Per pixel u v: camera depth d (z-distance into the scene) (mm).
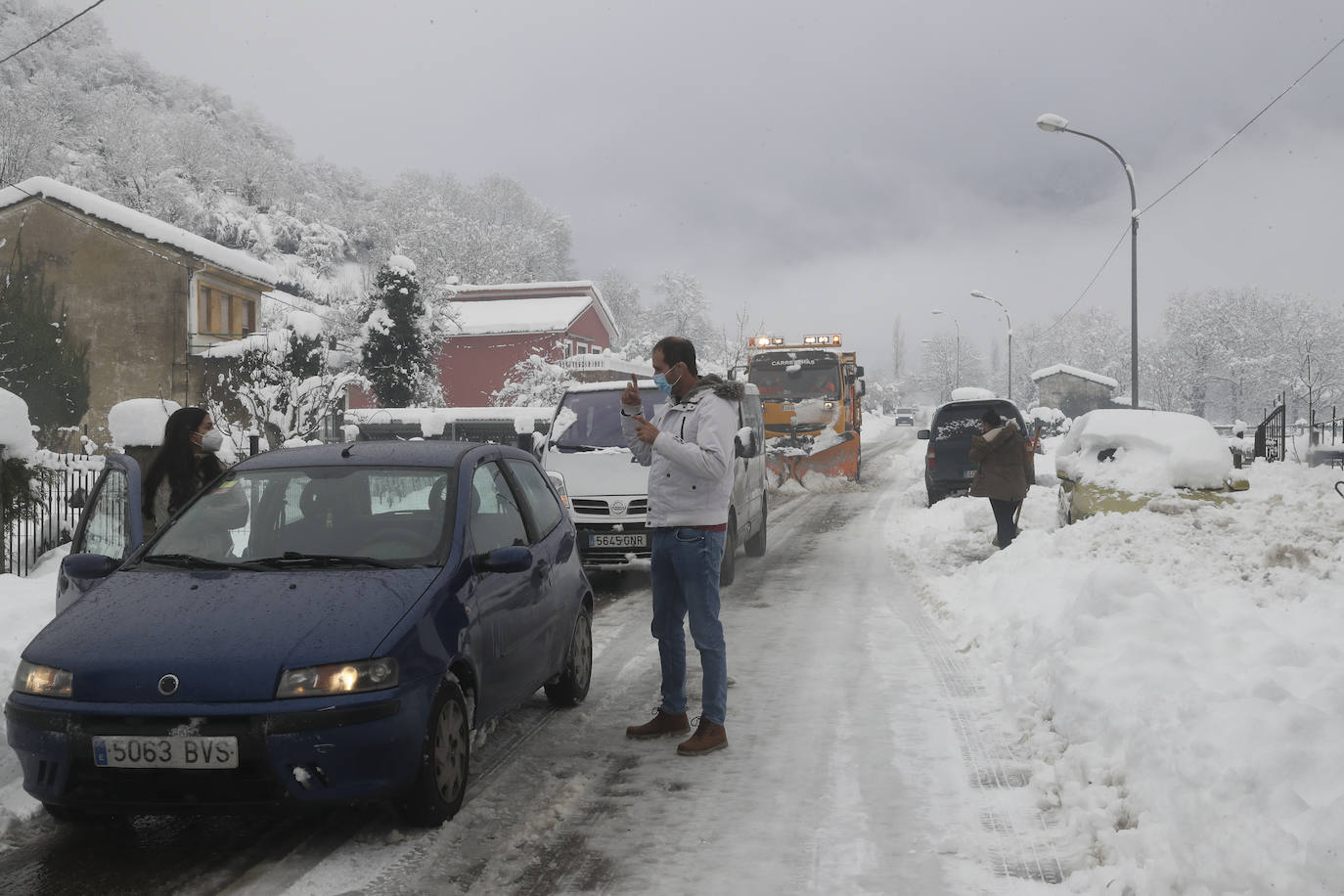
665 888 3744
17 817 4367
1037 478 22922
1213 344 84875
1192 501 9805
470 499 5109
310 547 4879
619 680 6988
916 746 5379
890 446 51062
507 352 49750
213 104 130250
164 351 30906
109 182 78188
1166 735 4316
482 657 4727
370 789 3945
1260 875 3145
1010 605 8188
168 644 4004
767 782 4887
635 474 10484
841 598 10242
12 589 7773
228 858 4008
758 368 25203
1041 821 4297
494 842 4168
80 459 13180
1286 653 5430
